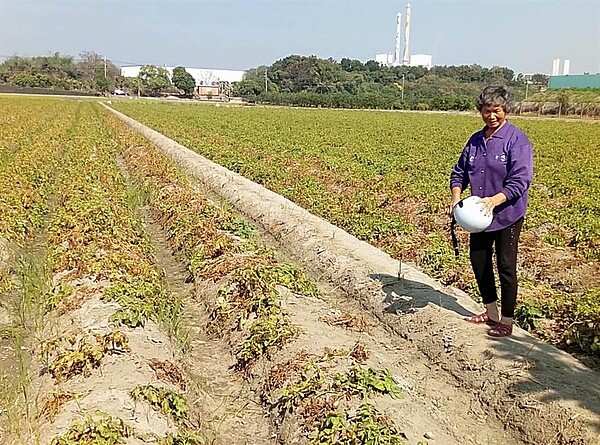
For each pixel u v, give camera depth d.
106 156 25.50
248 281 9.70
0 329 9.05
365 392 6.64
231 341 8.87
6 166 20.62
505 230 7.64
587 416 6.24
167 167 22.05
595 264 11.96
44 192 17.67
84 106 74.81
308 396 6.73
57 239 12.23
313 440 6.07
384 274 10.80
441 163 26.36
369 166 25.34
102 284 9.62
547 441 6.29
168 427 6.19
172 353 8.02
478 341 7.98
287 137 39.81
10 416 6.55
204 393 7.65
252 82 157.38
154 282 10.26
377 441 5.77
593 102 78.94
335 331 8.71
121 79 158.38
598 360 7.98
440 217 15.97
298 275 10.86
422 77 159.62
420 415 6.62
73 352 7.09
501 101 7.43
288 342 8.05
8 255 12.34
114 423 5.73
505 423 6.78
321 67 158.00
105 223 12.79
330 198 18.31
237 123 53.28
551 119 74.69
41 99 88.94
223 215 14.93
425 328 8.78
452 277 11.16
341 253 12.23
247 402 7.47
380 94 129.25
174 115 64.19
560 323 9.09
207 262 11.59
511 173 7.47
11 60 164.75
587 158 29.78
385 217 15.98
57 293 9.54
